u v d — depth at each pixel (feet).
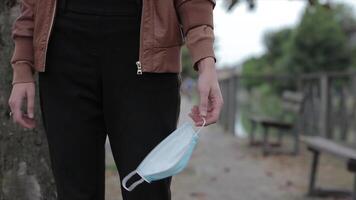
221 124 44.29
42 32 5.82
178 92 6.02
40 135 9.74
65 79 5.84
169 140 5.35
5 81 9.63
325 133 32.12
